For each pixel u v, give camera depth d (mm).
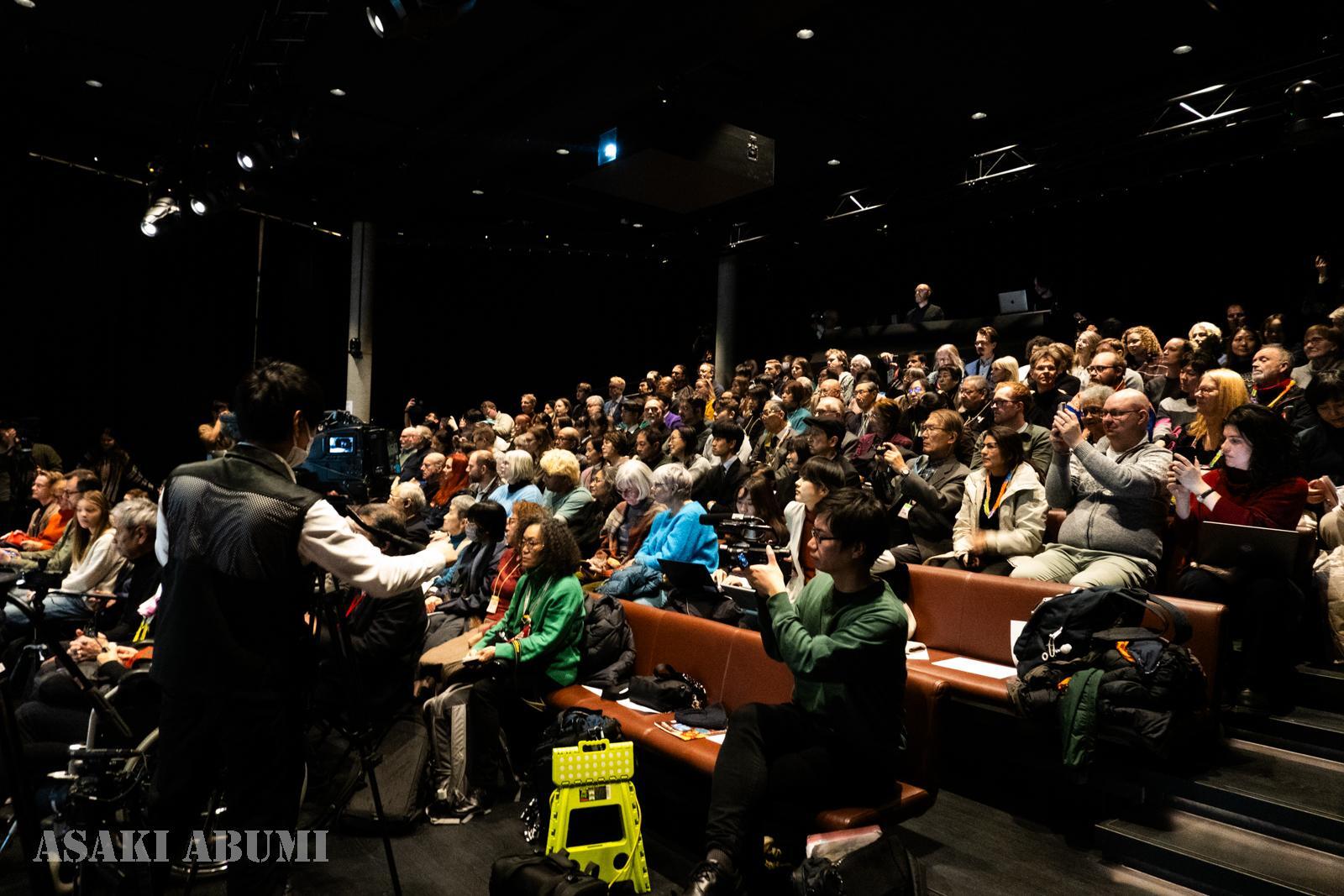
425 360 14398
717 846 2492
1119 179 9289
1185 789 2873
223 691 2006
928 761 2803
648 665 3850
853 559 2637
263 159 8164
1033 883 2695
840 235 11930
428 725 3533
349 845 3170
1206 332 6289
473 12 7453
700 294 16062
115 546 4207
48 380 10406
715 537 4594
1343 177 9375
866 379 7410
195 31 7902
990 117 9602
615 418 10914
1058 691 2916
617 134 8422
